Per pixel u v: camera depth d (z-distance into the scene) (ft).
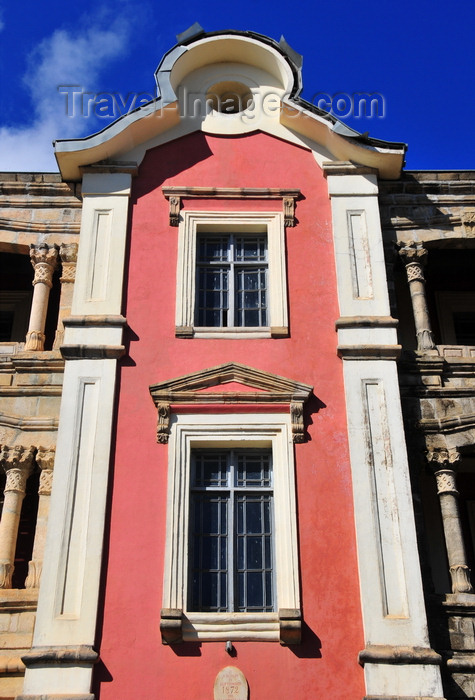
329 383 46.37
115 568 40.93
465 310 59.26
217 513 43.57
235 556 42.42
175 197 52.60
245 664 38.91
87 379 45.88
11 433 46.50
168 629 38.96
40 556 42.93
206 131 55.52
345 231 51.67
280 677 38.65
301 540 41.83
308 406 45.55
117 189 52.95
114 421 44.88
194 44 56.34
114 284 49.19
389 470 43.39
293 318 48.65
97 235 51.29
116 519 42.16
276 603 41.09
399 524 41.91
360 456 43.78
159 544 41.65
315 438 44.62
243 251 52.26
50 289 53.88
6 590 41.45
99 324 47.62
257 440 44.57
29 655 38.19
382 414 45.06
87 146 52.85
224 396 45.19
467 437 46.32
